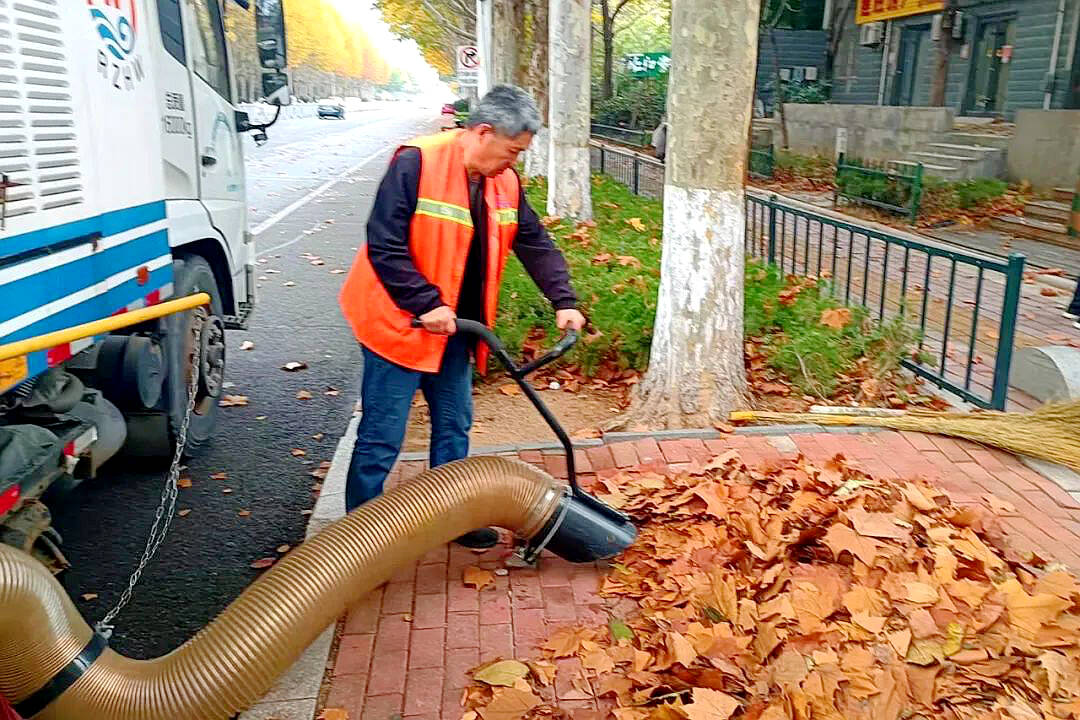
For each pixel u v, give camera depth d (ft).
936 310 27.48
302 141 120.26
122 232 12.46
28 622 8.34
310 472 16.90
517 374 12.05
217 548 14.12
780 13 74.13
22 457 10.30
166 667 9.29
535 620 11.30
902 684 9.44
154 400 14.90
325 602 10.14
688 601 11.11
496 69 77.25
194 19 16.55
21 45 9.71
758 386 19.67
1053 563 12.17
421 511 11.15
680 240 16.98
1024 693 9.53
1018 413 17.34
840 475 14.12
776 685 9.52
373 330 11.80
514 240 12.85
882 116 62.69
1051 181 46.78
